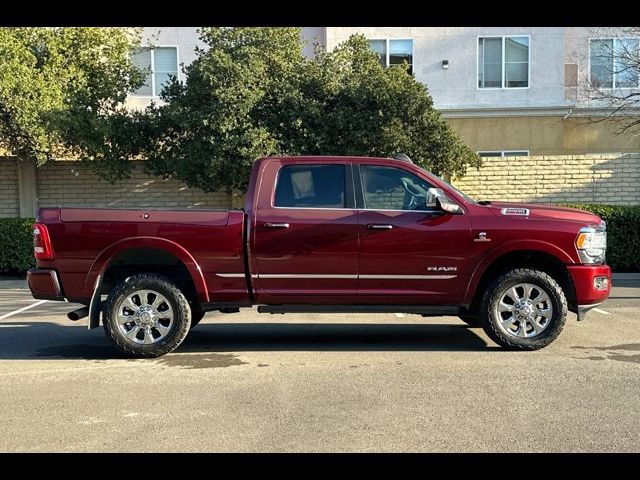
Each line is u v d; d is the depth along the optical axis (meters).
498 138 18.47
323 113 12.72
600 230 6.91
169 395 5.45
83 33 13.41
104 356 6.95
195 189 14.58
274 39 13.04
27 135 12.57
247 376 6.01
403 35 18.41
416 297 6.80
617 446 4.25
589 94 17.56
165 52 18.69
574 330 7.84
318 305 6.88
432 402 5.15
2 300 11.22
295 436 4.47
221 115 12.11
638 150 18.31
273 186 6.88
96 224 6.69
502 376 5.87
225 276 6.77
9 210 14.56
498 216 6.77
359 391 5.47
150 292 6.74
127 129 13.17
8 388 5.72
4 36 12.25
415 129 12.82
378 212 6.78
